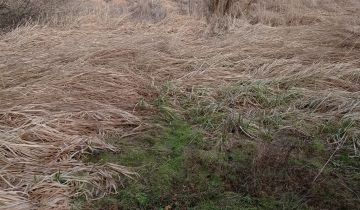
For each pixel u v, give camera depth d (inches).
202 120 207.5
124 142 188.9
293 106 220.5
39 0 332.2
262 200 162.4
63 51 257.3
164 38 289.9
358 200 164.9
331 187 169.8
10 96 203.9
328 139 199.8
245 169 176.2
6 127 184.2
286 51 279.7
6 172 162.6
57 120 192.2
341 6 428.8
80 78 226.2
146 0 375.2
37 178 160.9
